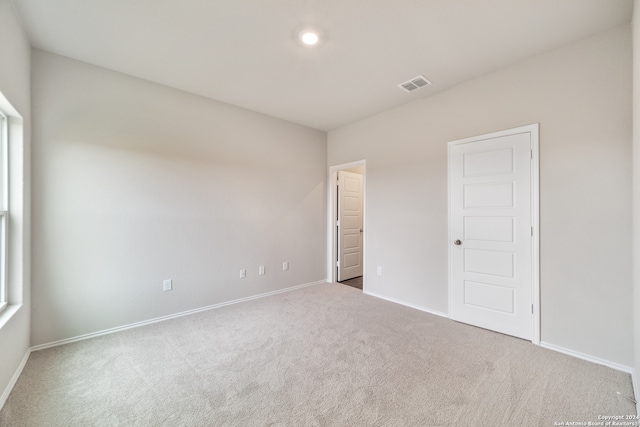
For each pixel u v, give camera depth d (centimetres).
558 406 166
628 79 202
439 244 315
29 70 223
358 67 264
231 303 352
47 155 235
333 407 165
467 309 290
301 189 432
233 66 262
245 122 365
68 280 245
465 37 219
